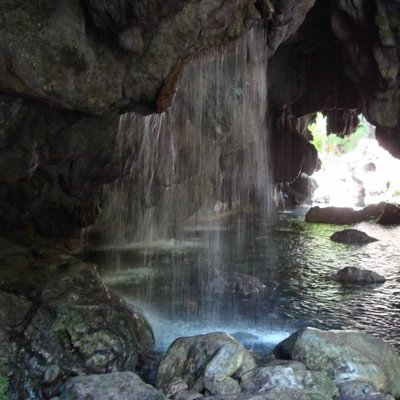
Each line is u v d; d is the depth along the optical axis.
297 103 17.88
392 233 16.75
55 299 5.96
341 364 5.22
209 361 5.16
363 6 12.18
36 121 6.55
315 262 12.16
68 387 4.81
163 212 13.48
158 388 5.16
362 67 13.12
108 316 5.95
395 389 5.37
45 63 5.44
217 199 15.83
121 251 11.81
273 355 5.78
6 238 8.34
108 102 6.14
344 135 20.77
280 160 18.56
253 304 8.68
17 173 7.10
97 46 5.71
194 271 10.74
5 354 5.30
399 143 14.04
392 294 9.35
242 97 11.51
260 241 14.90
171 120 11.27
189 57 6.52
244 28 6.34
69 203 9.48
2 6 5.15
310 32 14.99
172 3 5.31
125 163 10.05
